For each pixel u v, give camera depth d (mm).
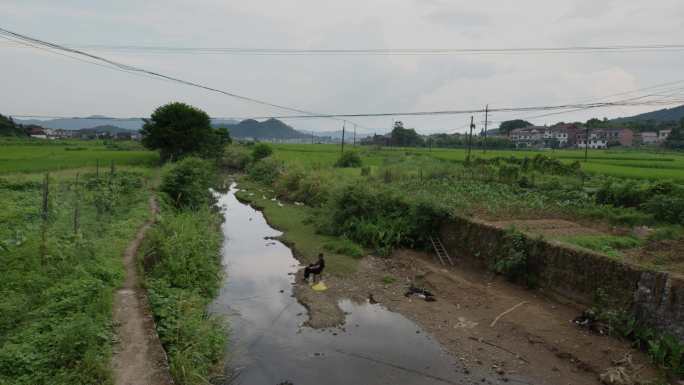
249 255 19484
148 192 24812
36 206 16922
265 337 11516
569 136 100688
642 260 12203
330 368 10055
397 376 9797
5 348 6918
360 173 37469
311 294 14625
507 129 134500
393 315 13219
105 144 72000
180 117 45312
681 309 9719
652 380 9102
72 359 7059
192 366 8562
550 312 12516
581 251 12664
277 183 38406
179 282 12977
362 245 20453
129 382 6953
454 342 11453
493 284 15109
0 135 79188
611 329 10891
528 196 23656
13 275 9719
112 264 11914
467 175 32062
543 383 9539
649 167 38031
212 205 31000
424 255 18953
